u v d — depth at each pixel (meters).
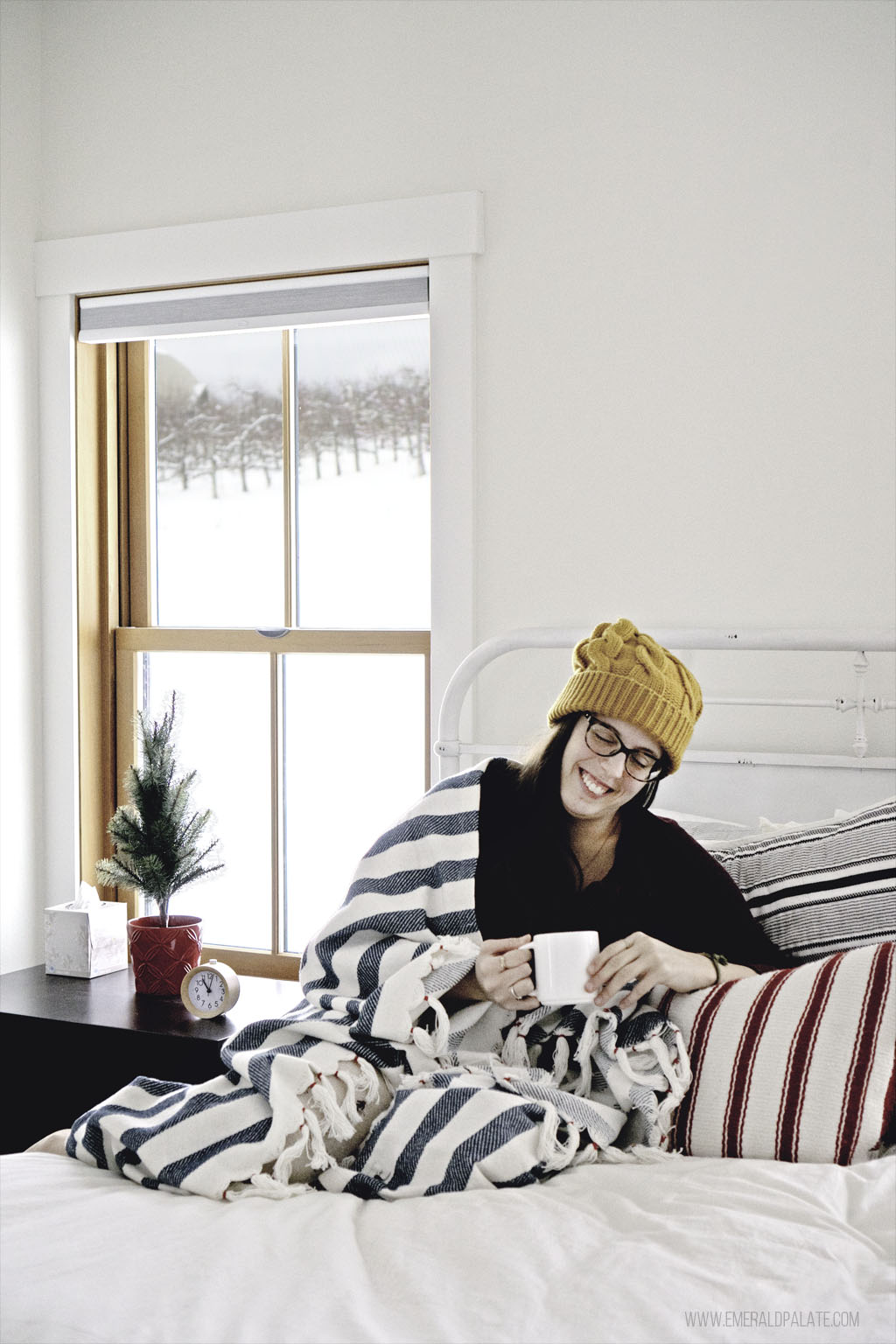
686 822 1.83
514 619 2.25
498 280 2.24
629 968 1.32
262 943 2.64
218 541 2.65
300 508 2.59
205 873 2.35
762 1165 1.16
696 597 2.12
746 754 2.00
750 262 2.07
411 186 2.30
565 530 2.21
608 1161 1.26
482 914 1.50
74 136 2.58
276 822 2.60
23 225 2.57
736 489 2.09
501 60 2.23
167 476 2.68
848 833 1.54
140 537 2.69
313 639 2.54
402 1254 0.98
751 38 2.06
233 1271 0.94
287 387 2.57
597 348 2.18
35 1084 2.15
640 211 2.14
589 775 1.45
